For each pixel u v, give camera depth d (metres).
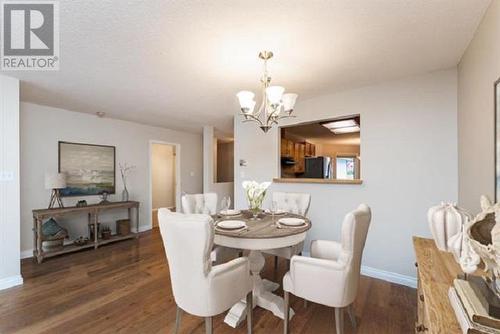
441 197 2.37
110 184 4.49
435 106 2.41
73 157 4.00
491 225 0.80
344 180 2.93
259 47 1.94
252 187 2.35
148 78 2.58
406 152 2.56
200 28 1.69
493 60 1.40
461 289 0.83
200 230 1.42
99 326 1.88
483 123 1.59
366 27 1.67
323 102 3.14
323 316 2.03
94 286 2.53
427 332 0.96
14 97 2.57
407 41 1.85
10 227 2.55
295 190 3.38
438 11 1.51
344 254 1.61
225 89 2.92
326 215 3.10
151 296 2.33
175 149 5.85
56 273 2.85
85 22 1.62
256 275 2.26
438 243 1.21
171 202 7.14
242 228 1.92
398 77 2.56
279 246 1.82
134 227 4.86
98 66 2.30
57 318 1.98
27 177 3.52
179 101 3.42
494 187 1.38
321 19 1.59
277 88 1.89
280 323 1.95
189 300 1.55
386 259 2.68
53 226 3.46
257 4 1.45
